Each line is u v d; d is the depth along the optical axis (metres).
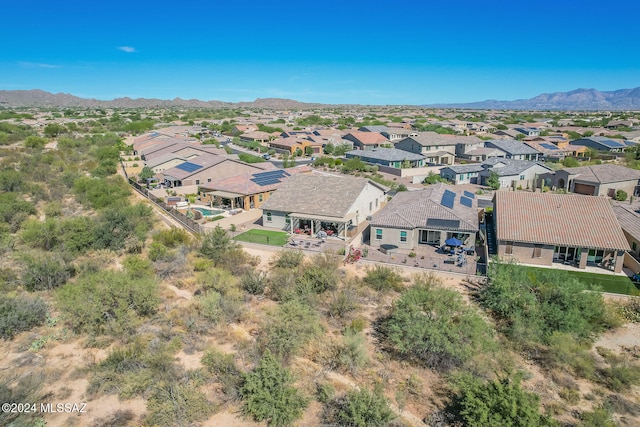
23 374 21.20
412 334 23.47
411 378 22.16
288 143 120.88
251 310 28.67
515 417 17.38
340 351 23.69
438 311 25.62
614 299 31.72
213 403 19.58
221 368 21.67
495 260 34.62
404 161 90.06
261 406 18.70
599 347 25.62
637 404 20.75
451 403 20.30
